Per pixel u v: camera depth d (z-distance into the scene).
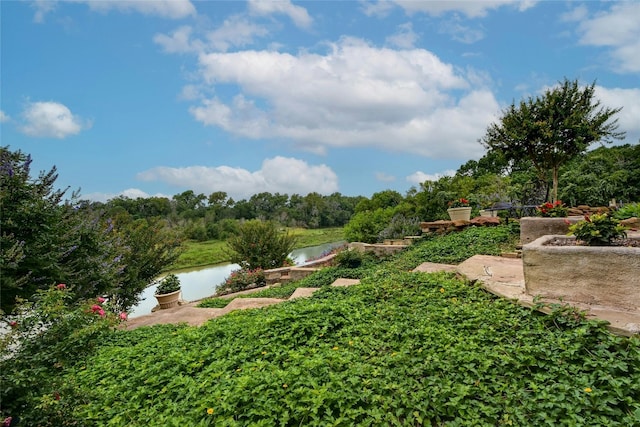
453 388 3.19
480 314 4.55
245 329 5.16
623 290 4.07
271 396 3.29
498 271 6.38
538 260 4.62
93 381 4.47
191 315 8.30
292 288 10.33
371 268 10.62
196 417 3.24
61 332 3.36
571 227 4.93
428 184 16.88
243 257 16.41
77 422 3.19
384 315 5.05
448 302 5.21
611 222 4.69
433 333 4.19
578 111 14.10
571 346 3.55
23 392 2.81
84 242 7.46
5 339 3.02
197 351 4.64
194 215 45.22
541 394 3.00
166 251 13.39
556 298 4.47
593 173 22.98
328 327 4.80
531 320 4.22
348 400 3.17
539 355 3.53
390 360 3.75
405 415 3.04
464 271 6.50
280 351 4.27
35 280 5.98
